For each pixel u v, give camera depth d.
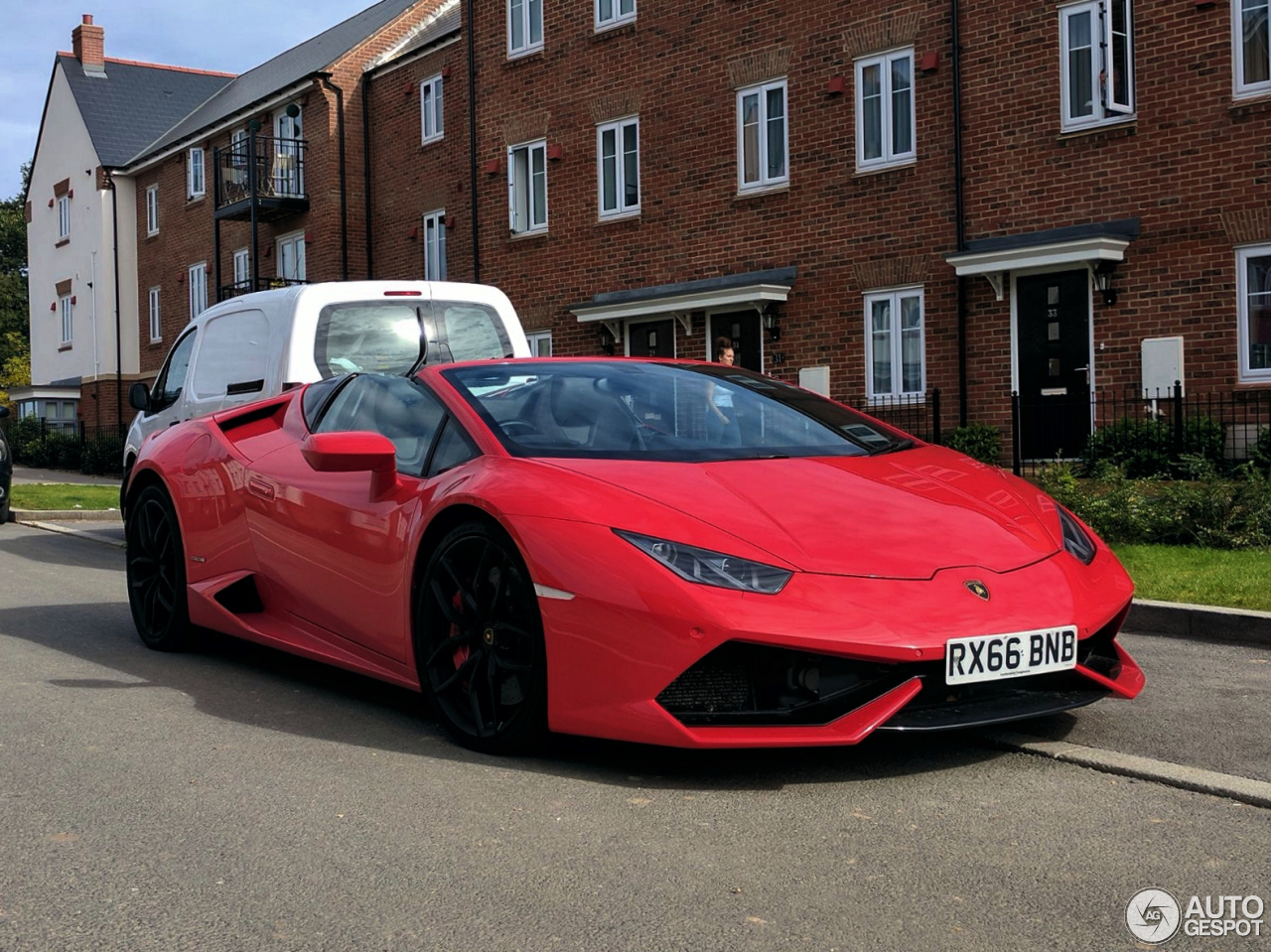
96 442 25.56
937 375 14.01
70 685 4.69
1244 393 11.66
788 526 3.48
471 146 19.67
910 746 3.71
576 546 3.39
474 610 3.69
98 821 3.09
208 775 3.47
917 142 14.11
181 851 2.87
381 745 3.79
